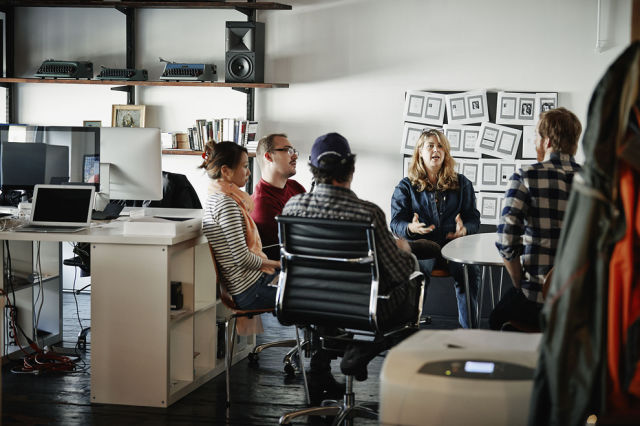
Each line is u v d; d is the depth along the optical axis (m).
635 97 1.50
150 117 5.93
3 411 3.24
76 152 4.06
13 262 4.02
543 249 2.74
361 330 3.03
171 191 4.78
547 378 1.60
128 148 4.03
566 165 2.75
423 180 4.55
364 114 5.63
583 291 1.56
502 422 1.71
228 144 3.46
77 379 3.72
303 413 3.05
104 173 4.05
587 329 1.56
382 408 1.78
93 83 5.66
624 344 1.53
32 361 3.95
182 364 3.56
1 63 5.95
